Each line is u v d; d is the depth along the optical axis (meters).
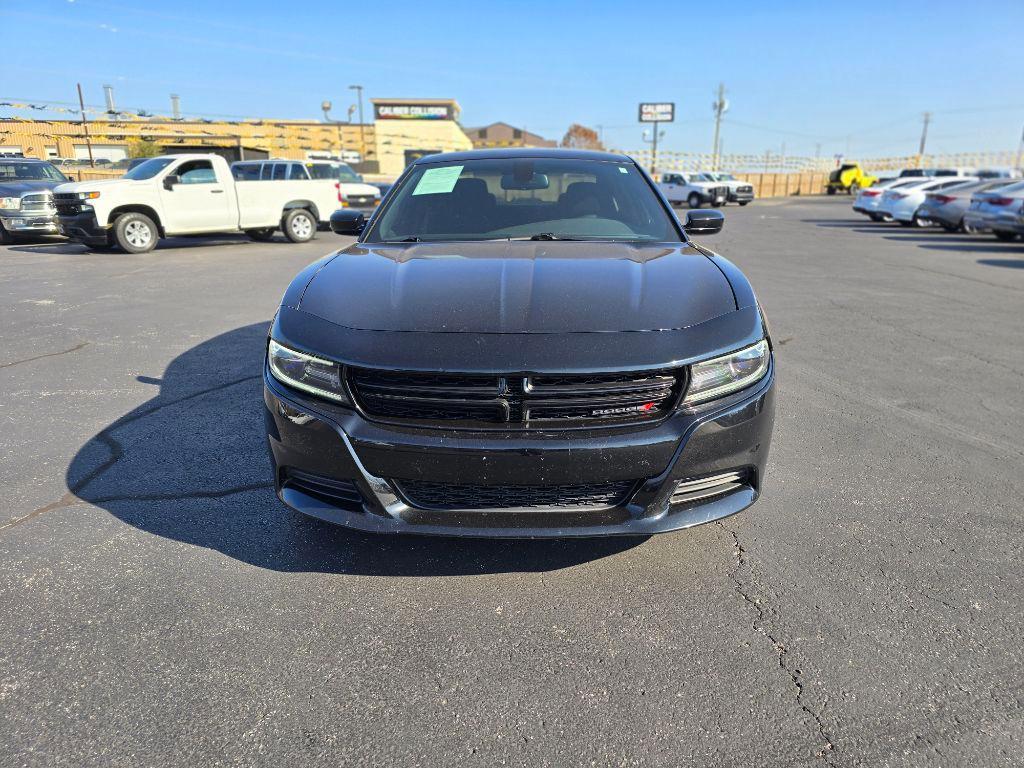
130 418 3.94
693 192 32.06
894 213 19.64
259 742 1.73
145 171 12.37
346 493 2.25
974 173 37.38
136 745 1.72
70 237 12.07
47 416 3.97
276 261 10.94
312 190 14.20
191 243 14.12
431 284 2.41
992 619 2.20
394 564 2.51
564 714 1.83
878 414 4.07
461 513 2.16
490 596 2.33
